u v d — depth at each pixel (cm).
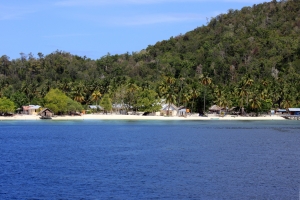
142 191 5703
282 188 5922
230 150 9862
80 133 14600
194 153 9269
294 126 18875
